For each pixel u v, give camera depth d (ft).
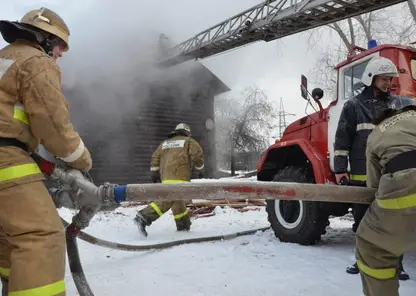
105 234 17.06
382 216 6.59
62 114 6.30
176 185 6.81
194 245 14.26
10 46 6.82
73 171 6.93
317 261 12.01
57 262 6.07
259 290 9.73
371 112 11.34
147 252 13.43
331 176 13.85
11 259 5.92
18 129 6.26
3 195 6.01
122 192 6.77
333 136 13.82
